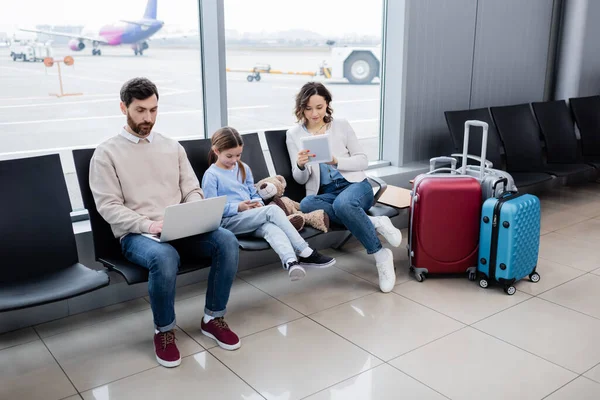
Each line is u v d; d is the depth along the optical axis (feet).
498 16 16.07
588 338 8.89
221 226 9.64
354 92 14.38
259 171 10.84
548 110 16.03
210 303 8.75
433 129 15.26
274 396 7.41
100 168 8.35
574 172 14.55
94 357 8.38
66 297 7.26
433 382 7.72
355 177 10.97
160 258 7.87
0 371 8.00
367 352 8.50
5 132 9.96
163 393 7.49
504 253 10.21
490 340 8.82
